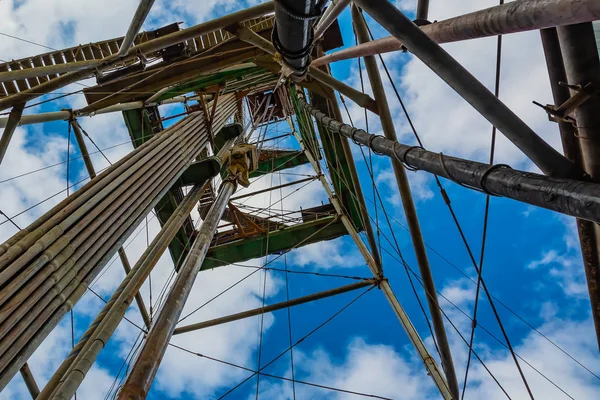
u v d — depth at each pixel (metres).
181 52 11.68
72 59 12.34
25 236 6.54
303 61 6.72
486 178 4.05
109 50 13.00
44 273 6.27
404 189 7.99
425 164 5.32
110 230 8.05
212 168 13.86
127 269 11.73
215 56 12.84
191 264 9.08
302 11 4.36
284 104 23.81
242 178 14.20
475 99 3.60
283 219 19.52
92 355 7.20
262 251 18.62
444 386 9.21
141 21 6.25
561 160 3.49
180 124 13.44
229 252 18.77
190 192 13.15
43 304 6.12
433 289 8.27
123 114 16.38
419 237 8.12
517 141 3.58
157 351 6.74
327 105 15.89
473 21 3.37
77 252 7.05
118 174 9.15
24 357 5.74
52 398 6.38
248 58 12.83
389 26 3.59
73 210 7.47
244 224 20.73
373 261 14.23
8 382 5.49
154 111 17.27
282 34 5.40
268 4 7.32
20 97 8.45
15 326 5.65
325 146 17.39
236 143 17.75
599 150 3.42
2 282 5.72
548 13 2.68
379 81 7.88
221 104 18.27
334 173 17.80
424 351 10.16
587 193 2.91
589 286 4.25
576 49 3.33
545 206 3.38
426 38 3.60
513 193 3.73
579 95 3.41
